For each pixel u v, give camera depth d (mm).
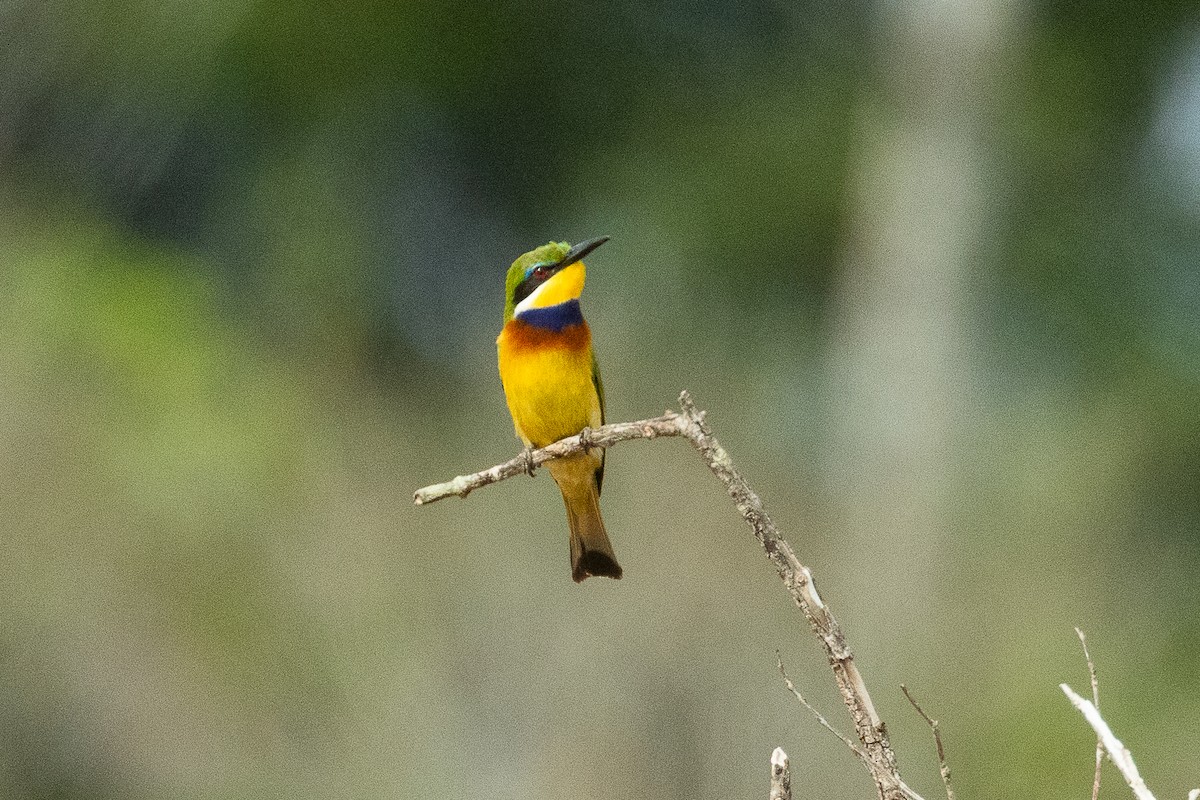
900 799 4492
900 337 21469
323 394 17875
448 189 24672
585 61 24453
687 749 12516
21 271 17469
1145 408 19703
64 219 20422
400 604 13938
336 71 23359
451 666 13625
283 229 22406
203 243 23312
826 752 12242
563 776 12539
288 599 14031
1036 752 12648
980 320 22172
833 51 23750
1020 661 13891
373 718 13422
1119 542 17031
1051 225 22781
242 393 16391
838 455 20672
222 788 13414
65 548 14133
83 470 14641
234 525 14391
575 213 24812
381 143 24250
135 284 17922
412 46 23422
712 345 15969
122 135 22891
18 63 22062
